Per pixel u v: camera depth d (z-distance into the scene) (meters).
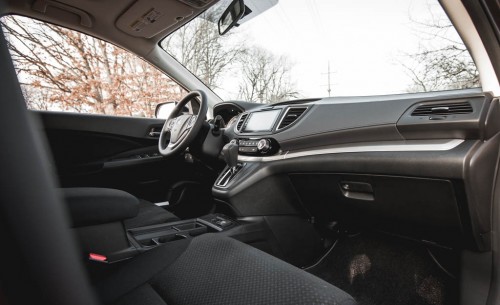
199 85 2.29
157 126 2.04
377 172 1.04
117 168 1.85
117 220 0.77
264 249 1.38
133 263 0.75
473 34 0.90
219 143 1.70
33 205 0.25
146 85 3.25
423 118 0.96
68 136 1.71
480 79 0.93
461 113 0.89
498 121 0.88
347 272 1.43
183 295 0.61
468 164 0.82
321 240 1.57
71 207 0.67
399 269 1.35
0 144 0.23
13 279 0.24
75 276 0.29
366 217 1.25
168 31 1.96
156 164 1.97
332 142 1.21
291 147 1.34
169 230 1.27
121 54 3.21
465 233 0.92
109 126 1.84
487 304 0.90
